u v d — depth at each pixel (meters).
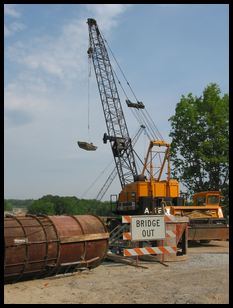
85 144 33.84
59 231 12.77
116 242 18.31
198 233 22.83
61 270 13.12
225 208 39.50
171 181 25.81
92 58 40.56
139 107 39.94
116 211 26.86
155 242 17.05
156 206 24.97
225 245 23.94
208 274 12.95
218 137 39.31
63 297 10.16
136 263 15.08
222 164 39.62
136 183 25.28
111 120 39.50
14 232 11.62
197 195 27.67
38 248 11.98
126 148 38.97
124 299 9.84
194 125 40.56
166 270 14.09
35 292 10.74
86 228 13.73
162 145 27.00
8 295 10.40
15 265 11.46
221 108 40.09
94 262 14.15
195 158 40.53
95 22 41.03
